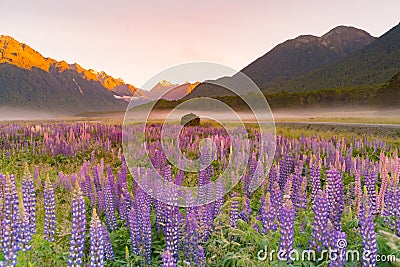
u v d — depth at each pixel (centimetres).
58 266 644
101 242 578
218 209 743
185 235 640
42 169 1454
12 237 591
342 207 713
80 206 593
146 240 669
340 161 1279
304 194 764
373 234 538
